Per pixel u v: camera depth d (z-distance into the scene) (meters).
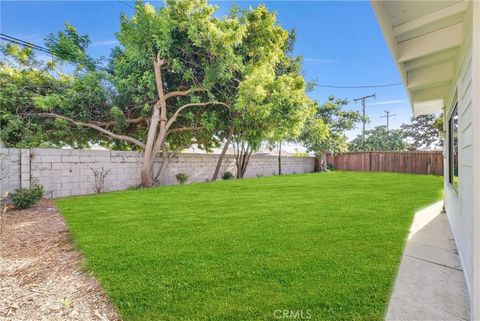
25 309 2.19
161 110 10.45
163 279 2.60
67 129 10.06
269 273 2.69
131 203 6.54
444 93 4.95
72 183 8.82
